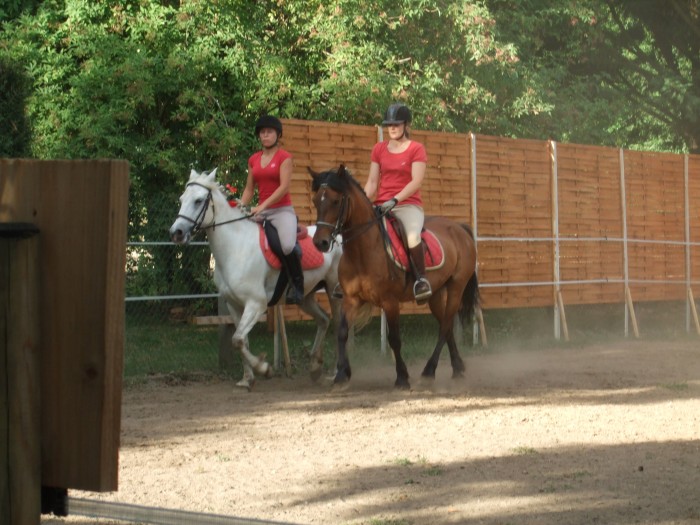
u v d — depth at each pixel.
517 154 15.74
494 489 5.80
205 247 14.05
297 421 8.42
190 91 15.26
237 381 11.26
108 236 2.27
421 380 10.66
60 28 15.95
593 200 17.06
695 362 13.41
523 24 20.28
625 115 24.09
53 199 2.34
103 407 2.29
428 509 5.32
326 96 16.94
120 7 16.19
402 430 7.96
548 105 19.05
